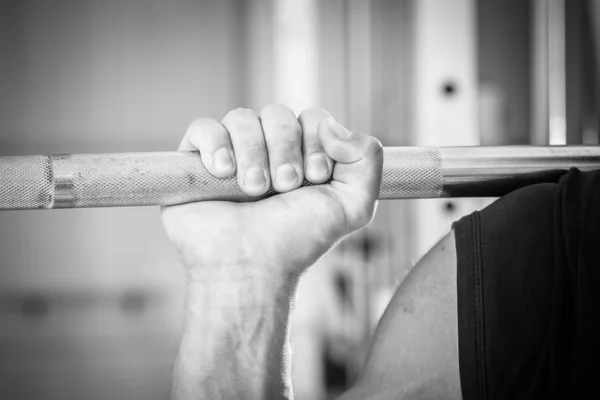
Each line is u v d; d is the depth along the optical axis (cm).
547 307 88
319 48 369
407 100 322
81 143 397
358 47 352
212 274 80
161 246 402
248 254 81
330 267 326
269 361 81
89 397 388
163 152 82
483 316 89
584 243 88
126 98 396
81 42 392
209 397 80
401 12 346
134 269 401
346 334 318
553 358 87
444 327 92
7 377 387
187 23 391
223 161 78
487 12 336
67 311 397
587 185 90
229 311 80
